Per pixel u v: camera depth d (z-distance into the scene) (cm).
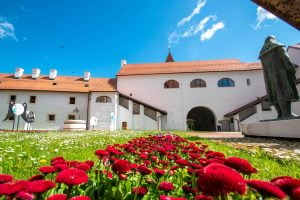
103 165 269
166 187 171
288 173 319
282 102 945
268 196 110
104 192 180
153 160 300
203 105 3114
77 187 181
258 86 3062
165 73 3272
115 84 3409
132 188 183
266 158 450
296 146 617
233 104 3056
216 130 3008
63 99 3000
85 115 2958
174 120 3119
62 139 860
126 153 364
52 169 171
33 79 3281
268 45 1017
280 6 180
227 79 3172
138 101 3003
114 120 2819
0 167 294
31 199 113
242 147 615
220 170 99
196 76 3225
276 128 904
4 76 3288
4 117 2814
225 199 99
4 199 122
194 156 293
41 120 2892
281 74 952
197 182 102
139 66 3706
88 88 3131
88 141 788
